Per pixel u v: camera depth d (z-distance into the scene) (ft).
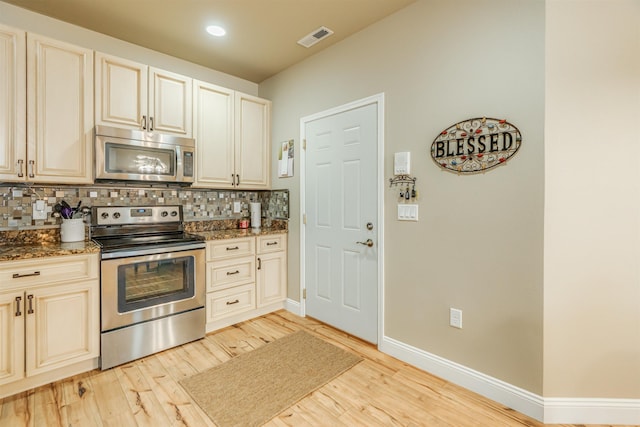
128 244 7.27
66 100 7.04
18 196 7.18
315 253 9.70
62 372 6.45
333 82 8.96
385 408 5.69
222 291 8.98
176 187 9.72
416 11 6.98
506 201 5.69
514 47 5.56
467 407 5.73
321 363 7.21
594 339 5.29
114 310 6.91
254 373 6.77
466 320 6.27
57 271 6.25
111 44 8.59
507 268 5.71
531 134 5.38
